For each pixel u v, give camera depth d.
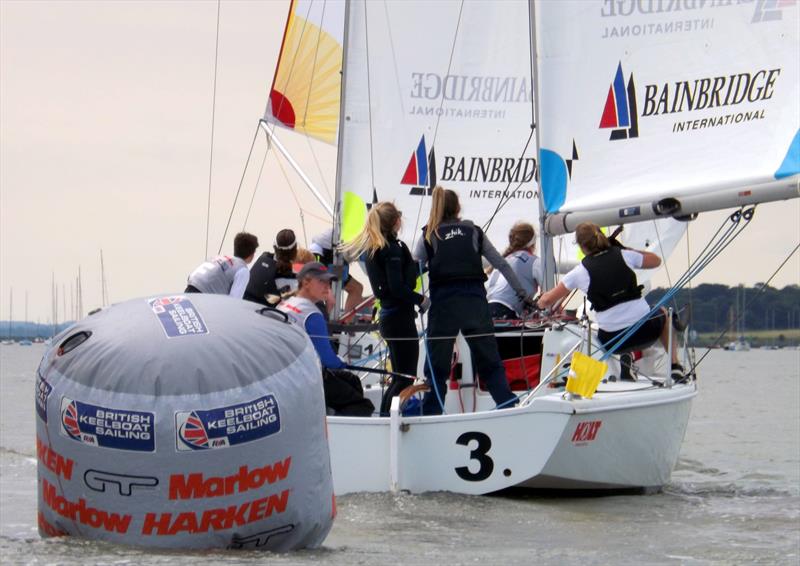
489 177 31.92
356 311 27.91
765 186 23.16
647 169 24.64
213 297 12.99
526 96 31.91
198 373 11.84
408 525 16.44
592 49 25.08
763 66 23.78
